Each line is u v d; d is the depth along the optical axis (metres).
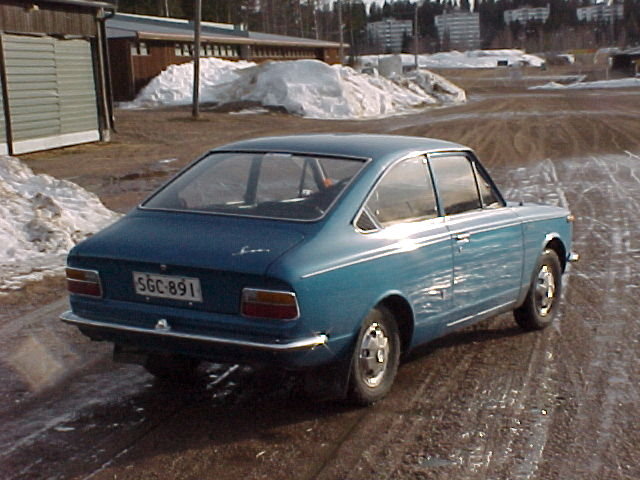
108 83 26.98
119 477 4.09
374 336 4.90
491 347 6.27
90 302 4.76
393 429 4.68
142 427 4.73
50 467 4.21
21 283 8.24
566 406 5.04
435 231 5.25
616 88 72.81
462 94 56.41
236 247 4.46
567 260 7.03
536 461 4.27
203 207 4.98
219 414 4.93
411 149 5.40
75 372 5.73
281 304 4.24
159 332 4.49
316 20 114.25
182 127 31.30
